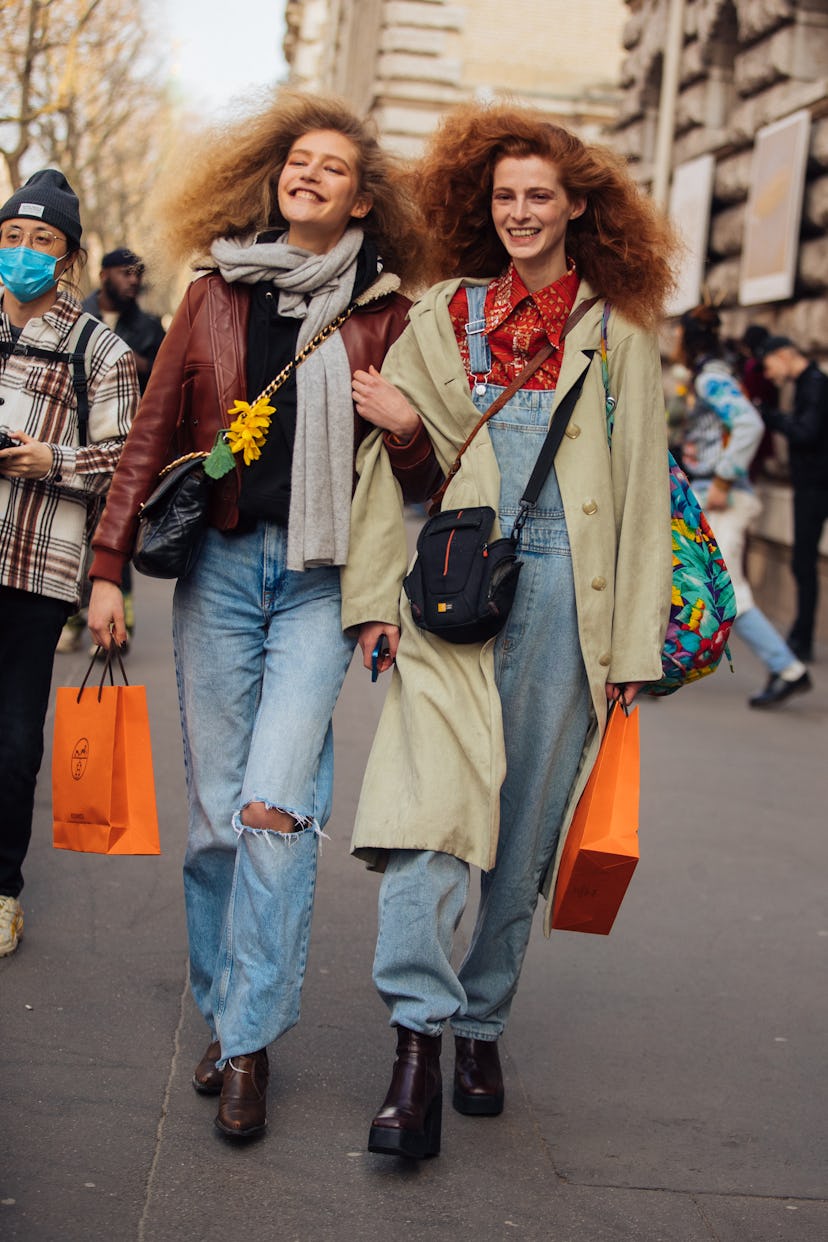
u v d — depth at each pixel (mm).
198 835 5238
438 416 5121
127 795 5367
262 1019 4961
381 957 4918
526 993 6605
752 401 17234
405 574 5164
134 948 6660
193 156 5387
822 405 15477
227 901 5348
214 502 5098
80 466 6102
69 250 6277
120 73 33375
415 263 5543
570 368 5035
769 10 18766
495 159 5184
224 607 5156
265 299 5145
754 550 19594
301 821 4949
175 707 11414
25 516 6125
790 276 17297
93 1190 4594
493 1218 4645
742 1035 6270
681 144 22438
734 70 21219
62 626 6332
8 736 6270
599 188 5078
